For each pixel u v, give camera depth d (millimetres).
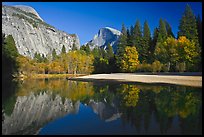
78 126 11719
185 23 62938
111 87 32625
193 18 62625
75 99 21500
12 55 62688
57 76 91688
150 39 76500
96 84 39562
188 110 14523
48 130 11117
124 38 79562
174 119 12367
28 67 86688
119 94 24078
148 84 33594
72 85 38406
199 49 56312
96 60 104625
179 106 15898
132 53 72188
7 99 21484
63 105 18234
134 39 76938
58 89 31266
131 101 18891
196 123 11508
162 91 24625
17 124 12289
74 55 109875
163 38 69938
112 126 11492
